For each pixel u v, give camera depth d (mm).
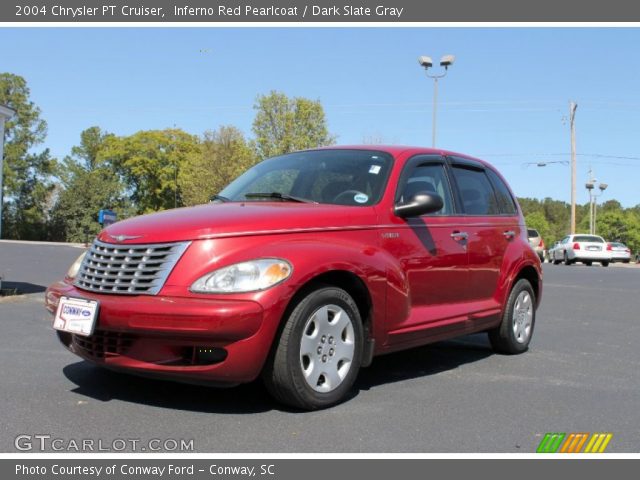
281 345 3838
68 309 3988
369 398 4441
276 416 3932
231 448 3410
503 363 5820
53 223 59094
